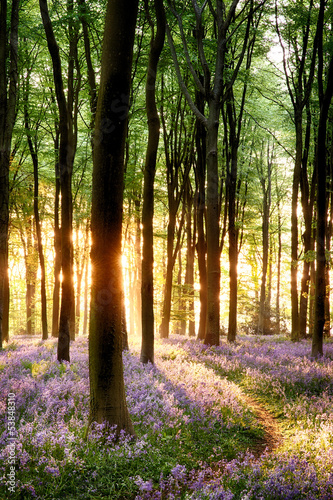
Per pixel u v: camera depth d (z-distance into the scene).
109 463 4.92
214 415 7.11
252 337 23.83
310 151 21.66
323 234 12.62
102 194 5.54
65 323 11.16
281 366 11.26
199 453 5.74
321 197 12.50
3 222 12.94
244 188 26.88
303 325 20.27
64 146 11.48
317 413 7.53
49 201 26.77
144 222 11.59
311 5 16.05
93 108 14.68
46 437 5.02
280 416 7.84
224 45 14.55
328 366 10.76
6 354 11.86
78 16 12.70
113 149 5.46
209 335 15.32
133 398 7.34
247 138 24.67
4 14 12.33
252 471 4.90
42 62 18.03
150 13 12.55
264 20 17.66
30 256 31.41
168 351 13.78
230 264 18.20
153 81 11.26
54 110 18.06
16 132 17.97
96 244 5.61
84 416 6.26
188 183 22.23
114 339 5.70
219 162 20.98
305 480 4.74
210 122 14.84
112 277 5.65
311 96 18.86
